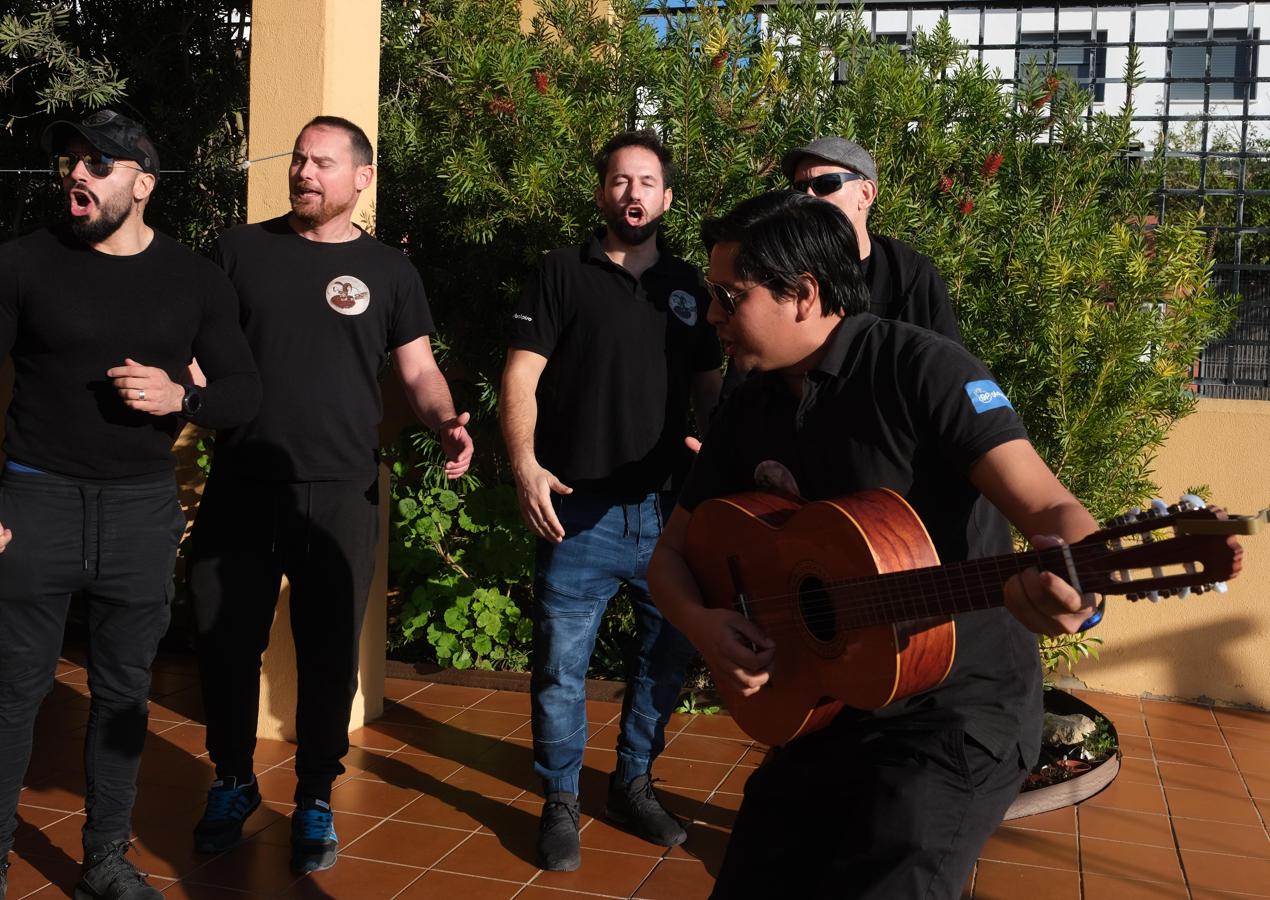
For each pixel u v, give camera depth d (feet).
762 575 7.14
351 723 15.99
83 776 14.21
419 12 21.22
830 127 16.49
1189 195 18.71
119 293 10.54
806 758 7.08
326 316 12.39
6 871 10.95
